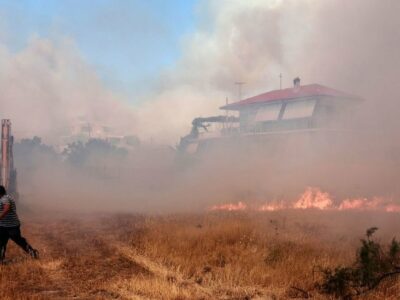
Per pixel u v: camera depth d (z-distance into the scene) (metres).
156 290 6.79
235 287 7.07
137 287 6.93
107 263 8.73
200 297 6.56
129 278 7.61
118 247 10.13
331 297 6.64
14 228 9.03
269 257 8.58
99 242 10.80
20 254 9.66
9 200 9.02
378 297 6.41
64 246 10.49
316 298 6.63
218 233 10.27
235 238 9.95
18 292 6.78
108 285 7.14
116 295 6.67
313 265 7.86
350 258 8.30
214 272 7.83
